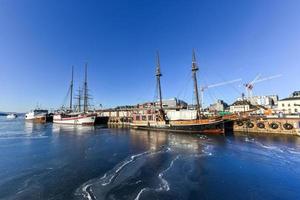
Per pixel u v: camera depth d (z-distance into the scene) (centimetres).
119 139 4850
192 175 2086
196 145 3847
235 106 10112
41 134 6028
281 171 2241
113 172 2153
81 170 2234
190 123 5962
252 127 5709
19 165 2453
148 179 1945
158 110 7144
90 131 7038
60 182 1862
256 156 2914
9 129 7838
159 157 2853
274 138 4588
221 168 2339
